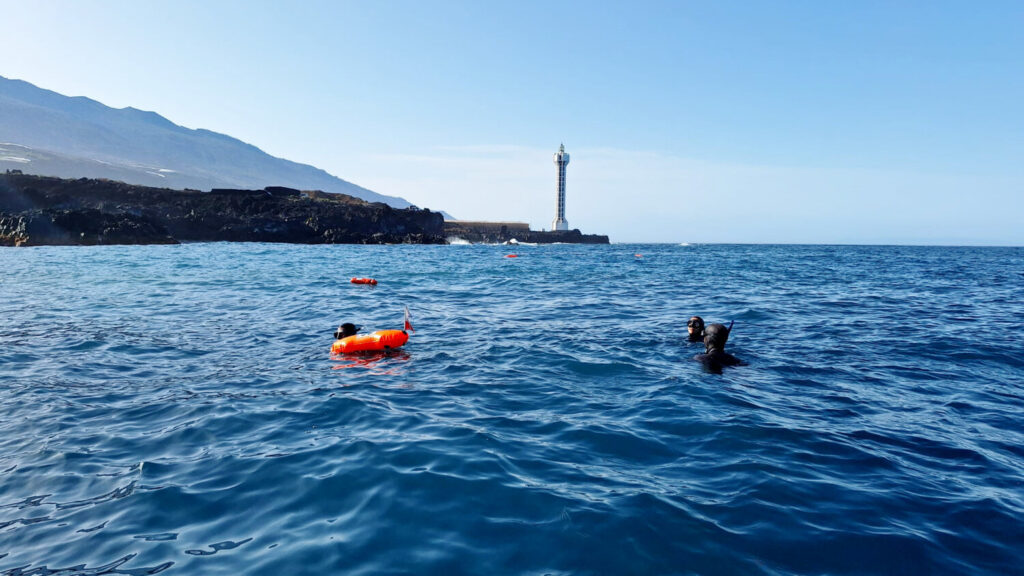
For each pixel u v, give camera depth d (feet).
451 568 9.64
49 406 19.06
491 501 12.16
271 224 281.13
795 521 11.34
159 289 58.75
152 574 9.50
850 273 100.37
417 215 369.30
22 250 152.25
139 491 12.70
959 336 33.96
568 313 43.80
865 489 12.90
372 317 40.45
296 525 11.18
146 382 22.33
